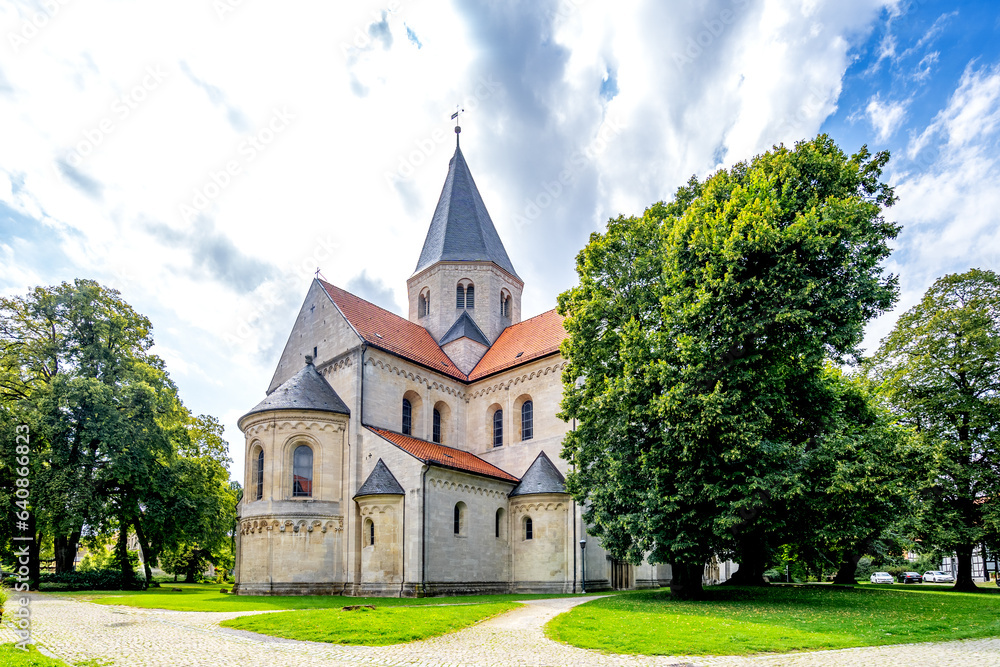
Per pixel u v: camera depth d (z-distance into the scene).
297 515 33.94
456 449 42.28
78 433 36.09
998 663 12.99
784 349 23.36
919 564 54.44
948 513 36.97
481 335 48.66
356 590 33.41
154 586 46.25
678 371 23.62
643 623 18.22
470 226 52.41
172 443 40.12
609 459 24.94
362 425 36.44
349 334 38.88
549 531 35.50
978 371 39.00
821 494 23.39
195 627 18.50
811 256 22.41
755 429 21.67
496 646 15.44
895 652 14.48
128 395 37.03
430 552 32.44
